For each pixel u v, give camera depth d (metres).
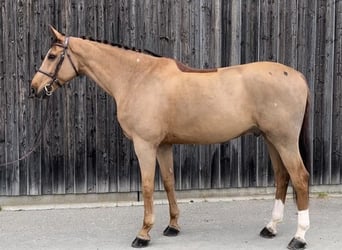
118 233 4.34
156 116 3.89
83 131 5.17
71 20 5.02
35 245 4.02
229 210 5.05
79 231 4.40
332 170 5.61
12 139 5.08
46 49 5.01
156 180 5.33
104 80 4.11
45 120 4.86
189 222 4.66
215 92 3.85
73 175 5.21
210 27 5.22
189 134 3.95
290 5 5.32
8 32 4.95
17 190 5.15
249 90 3.82
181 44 5.20
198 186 5.39
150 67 4.02
